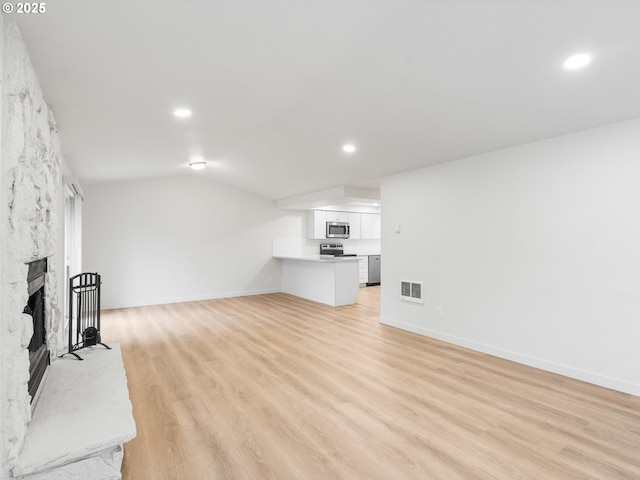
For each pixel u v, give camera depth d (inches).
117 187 249.9
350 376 125.6
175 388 116.2
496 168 145.6
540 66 82.4
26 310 84.0
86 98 103.6
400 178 192.2
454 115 114.4
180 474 74.0
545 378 122.3
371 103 112.7
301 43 79.0
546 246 129.0
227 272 293.9
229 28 72.5
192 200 277.6
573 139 122.1
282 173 224.5
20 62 65.6
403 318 189.3
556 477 72.0
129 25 69.2
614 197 112.4
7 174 61.5
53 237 110.6
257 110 122.1
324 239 348.8
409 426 92.2
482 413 98.7
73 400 88.6
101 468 70.2
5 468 61.3
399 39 77.1
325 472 74.4
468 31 72.2
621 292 111.0
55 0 59.1
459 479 71.7
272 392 113.0
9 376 61.8
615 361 112.5
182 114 124.0
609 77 85.7
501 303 143.4
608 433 88.2
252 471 74.9
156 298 263.3
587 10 62.9
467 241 156.8
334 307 250.5
